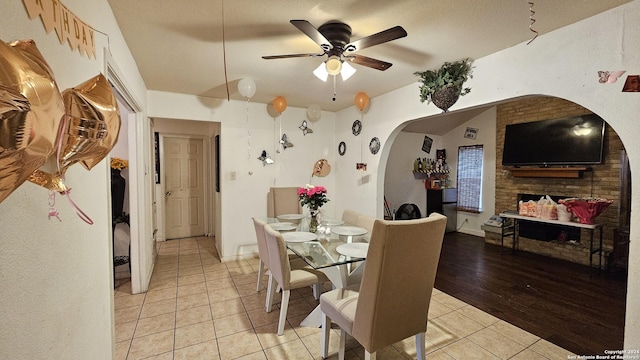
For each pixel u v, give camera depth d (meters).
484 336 2.19
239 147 3.97
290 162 4.34
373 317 1.50
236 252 3.98
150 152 3.60
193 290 2.97
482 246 4.83
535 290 3.04
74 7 1.13
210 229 5.27
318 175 4.53
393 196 5.83
